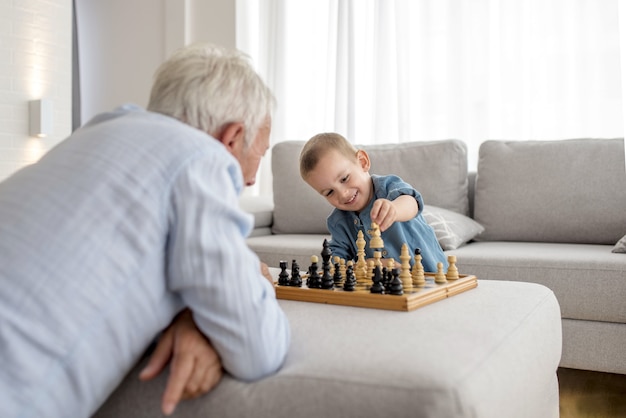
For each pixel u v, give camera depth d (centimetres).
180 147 95
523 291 155
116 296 90
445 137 381
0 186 99
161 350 99
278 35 438
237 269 92
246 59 117
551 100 351
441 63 381
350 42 406
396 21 388
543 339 132
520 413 108
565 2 346
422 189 323
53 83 428
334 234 217
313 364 97
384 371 92
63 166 94
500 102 365
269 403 94
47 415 87
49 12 424
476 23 368
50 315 86
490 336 111
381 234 206
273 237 333
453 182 322
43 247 87
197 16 461
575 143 302
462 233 284
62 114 435
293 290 146
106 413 105
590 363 229
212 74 108
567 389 237
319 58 430
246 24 454
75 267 87
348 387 91
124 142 95
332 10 418
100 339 89
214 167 97
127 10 489
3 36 398
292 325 119
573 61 346
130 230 90
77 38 511
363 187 200
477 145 371
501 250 265
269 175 441
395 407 87
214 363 97
